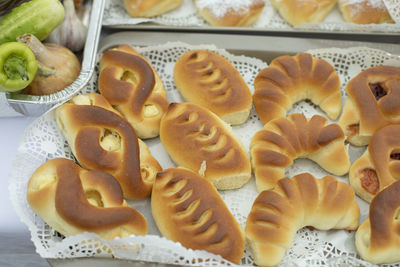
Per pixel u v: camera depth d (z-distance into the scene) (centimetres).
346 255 66
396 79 74
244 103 73
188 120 71
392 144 70
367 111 72
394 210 64
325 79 75
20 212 65
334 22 84
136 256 63
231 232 63
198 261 63
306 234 68
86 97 72
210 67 75
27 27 70
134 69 73
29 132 69
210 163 68
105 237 62
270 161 69
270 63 79
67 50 75
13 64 67
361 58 79
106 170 67
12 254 72
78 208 62
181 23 85
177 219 64
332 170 71
